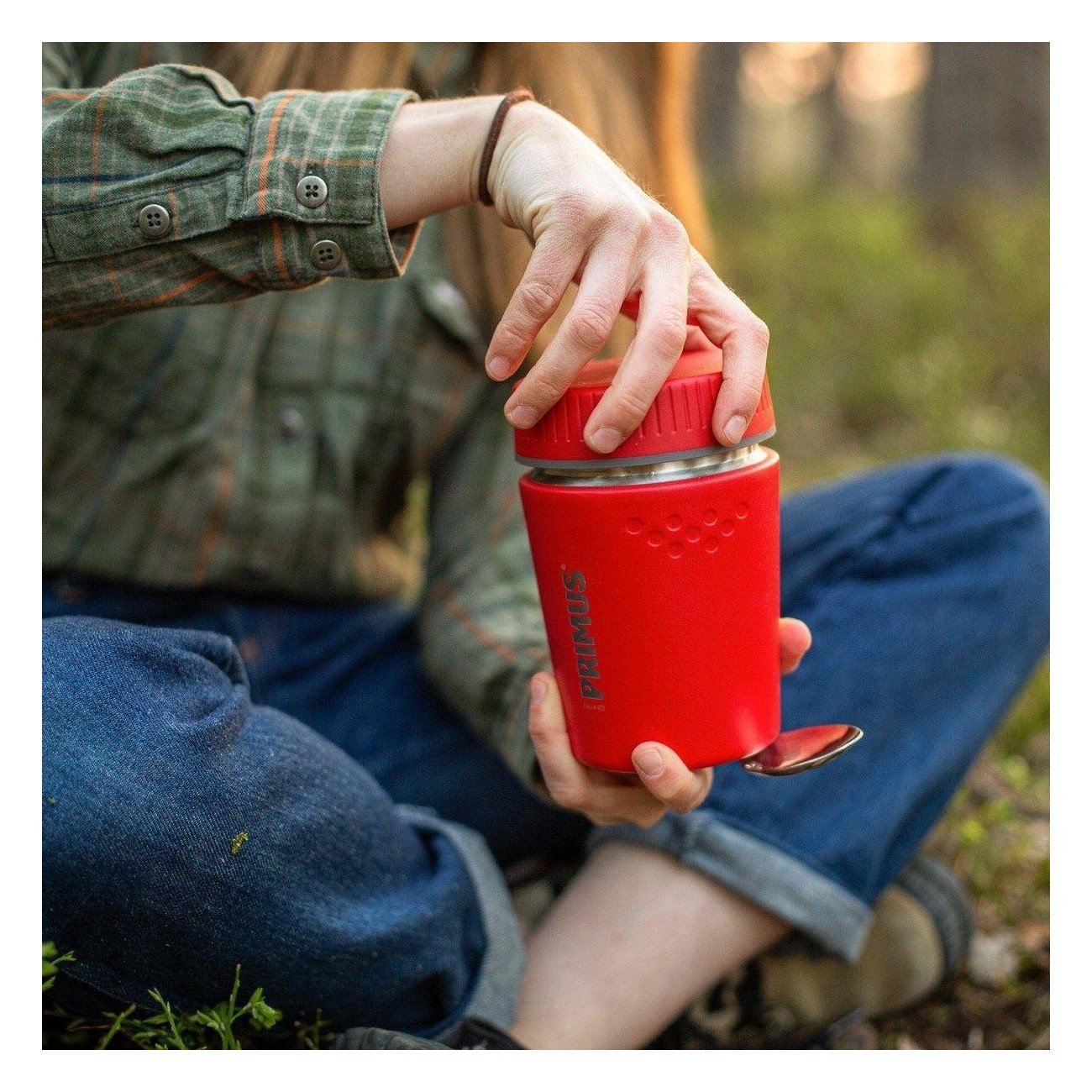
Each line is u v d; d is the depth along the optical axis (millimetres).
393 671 1439
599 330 830
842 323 4973
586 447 859
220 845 899
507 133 908
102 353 1221
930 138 7910
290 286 964
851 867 1206
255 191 919
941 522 1341
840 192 8242
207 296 973
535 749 1073
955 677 1310
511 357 872
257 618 1365
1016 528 1363
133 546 1261
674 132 1445
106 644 924
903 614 1301
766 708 961
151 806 873
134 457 1245
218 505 1273
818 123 10359
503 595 1305
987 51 7680
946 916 1337
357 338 1325
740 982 1297
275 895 930
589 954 1175
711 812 1198
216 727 916
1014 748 1940
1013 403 3811
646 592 884
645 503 864
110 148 938
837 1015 1312
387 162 930
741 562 900
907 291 5082
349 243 933
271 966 953
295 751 969
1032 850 1649
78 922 892
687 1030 1297
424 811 1221
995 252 5480
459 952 1081
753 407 862
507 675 1229
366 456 1367
